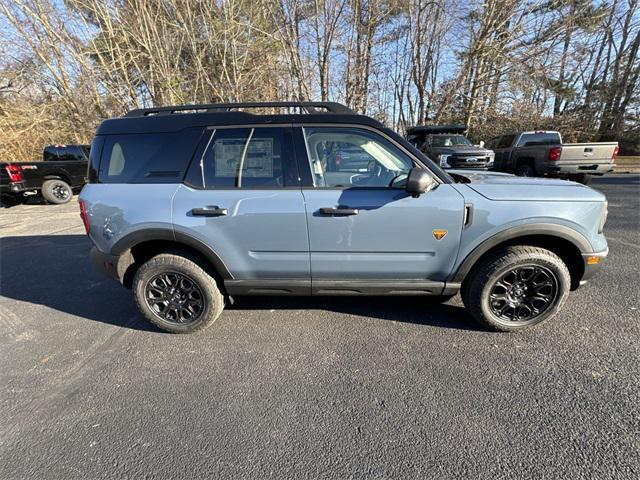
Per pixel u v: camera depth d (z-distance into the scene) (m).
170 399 2.10
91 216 2.66
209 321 2.80
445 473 1.59
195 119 2.60
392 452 1.71
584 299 3.18
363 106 16.02
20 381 2.28
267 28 13.20
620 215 6.36
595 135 19.31
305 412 1.97
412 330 2.80
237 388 2.18
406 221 2.47
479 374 2.25
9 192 8.49
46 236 6.11
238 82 13.15
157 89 13.19
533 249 2.55
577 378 2.18
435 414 1.93
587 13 16.92
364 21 15.07
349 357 2.47
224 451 1.73
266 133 2.55
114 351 2.61
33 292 3.71
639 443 1.71
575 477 1.55
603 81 21.05
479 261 2.63
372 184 2.52
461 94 18.41
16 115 14.05
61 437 1.83
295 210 2.49
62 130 14.72
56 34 13.21
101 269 2.79
